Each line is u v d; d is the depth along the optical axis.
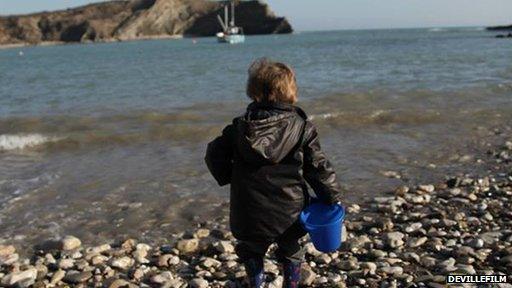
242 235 3.71
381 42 86.50
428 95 17.12
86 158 10.12
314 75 25.70
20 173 9.05
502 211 6.71
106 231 6.45
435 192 7.69
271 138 3.42
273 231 3.64
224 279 4.96
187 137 11.80
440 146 10.61
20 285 4.94
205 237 6.18
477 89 18.30
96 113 15.16
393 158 9.71
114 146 11.10
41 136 11.65
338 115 13.28
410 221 6.45
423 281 4.66
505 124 12.59
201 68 34.62
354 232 6.11
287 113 3.49
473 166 9.16
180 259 5.55
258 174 3.58
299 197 3.64
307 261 5.23
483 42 74.62
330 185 3.55
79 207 7.30
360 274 4.88
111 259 5.50
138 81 25.66
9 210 7.16
